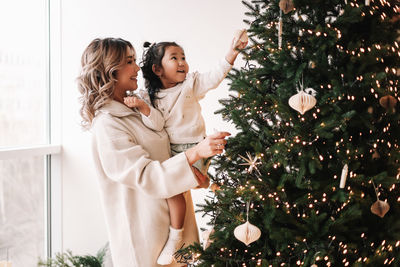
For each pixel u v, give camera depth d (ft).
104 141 5.24
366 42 4.87
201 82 6.04
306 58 4.59
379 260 4.60
